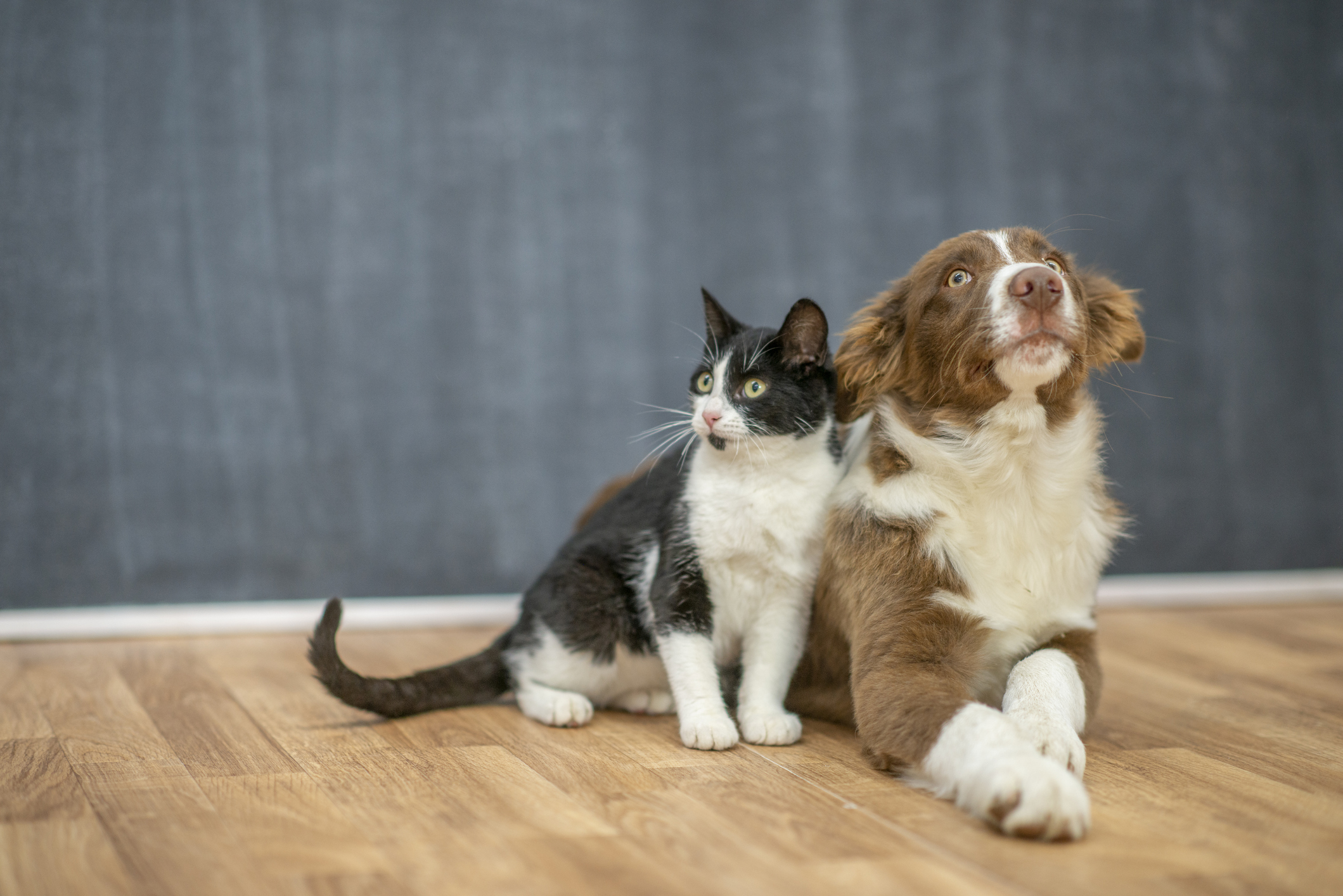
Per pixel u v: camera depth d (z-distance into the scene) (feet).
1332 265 13.56
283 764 5.96
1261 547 13.38
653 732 6.75
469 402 11.87
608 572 7.16
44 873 4.31
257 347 11.23
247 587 11.22
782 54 12.57
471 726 6.87
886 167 12.75
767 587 6.75
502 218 11.94
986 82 12.84
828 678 7.00
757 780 5.62
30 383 10.59
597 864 4.39
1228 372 13.28
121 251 10.84
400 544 11.67
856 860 4.45
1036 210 12.96
